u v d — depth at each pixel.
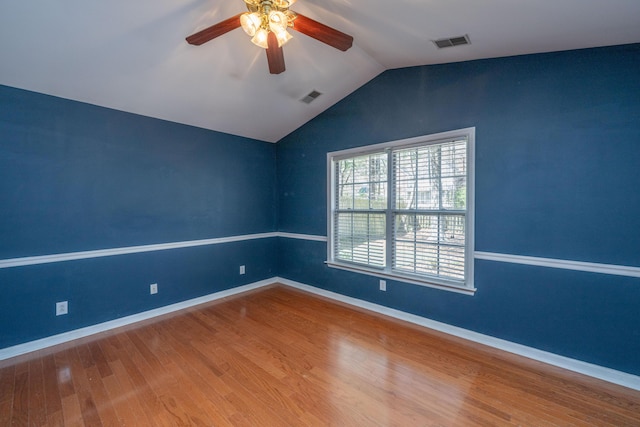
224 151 3.83
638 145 1.87
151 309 3.16
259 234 4.25
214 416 1.69
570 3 1.45
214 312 3.26
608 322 1.98
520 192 2.29
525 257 2.28
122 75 2.44
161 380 2.03
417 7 1.73
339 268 3.61
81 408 1.75
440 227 2.76
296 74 2.91
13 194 2.38
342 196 3.60
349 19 2.09
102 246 2.84
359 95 3.32
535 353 2.25
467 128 2.53
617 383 1.94
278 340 2.60
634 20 1.58
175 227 3.36
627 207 1.91
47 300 2.53
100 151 2.82
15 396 1.86
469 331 2.58
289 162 4.23
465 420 1.65
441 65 2.68
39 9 1.73
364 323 2.94
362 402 1.80
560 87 2.11
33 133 2.46
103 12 1.83
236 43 2.34
